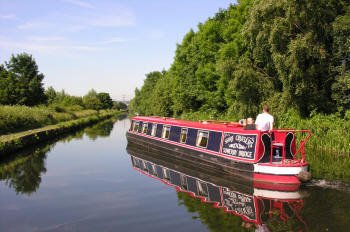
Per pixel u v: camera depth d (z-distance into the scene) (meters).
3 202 11.13
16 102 44.97
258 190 11.75
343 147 17.27
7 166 17.12
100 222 9.18
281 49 20.25
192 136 16.67
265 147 12.51
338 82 19.28
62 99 71.06
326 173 13.29
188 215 9.50
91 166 17.02
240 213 9.52
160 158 19.09
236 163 13.09
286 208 9.75
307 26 19.39
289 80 19.58
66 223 9.20
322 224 8.48
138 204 10.64
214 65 32.72
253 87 22.64
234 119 27.38
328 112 20.83
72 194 11.99
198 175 14.52
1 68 50.31
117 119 73.88
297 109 21.27
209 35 33.66
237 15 27.81
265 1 20.27
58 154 20.88
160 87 56.03
